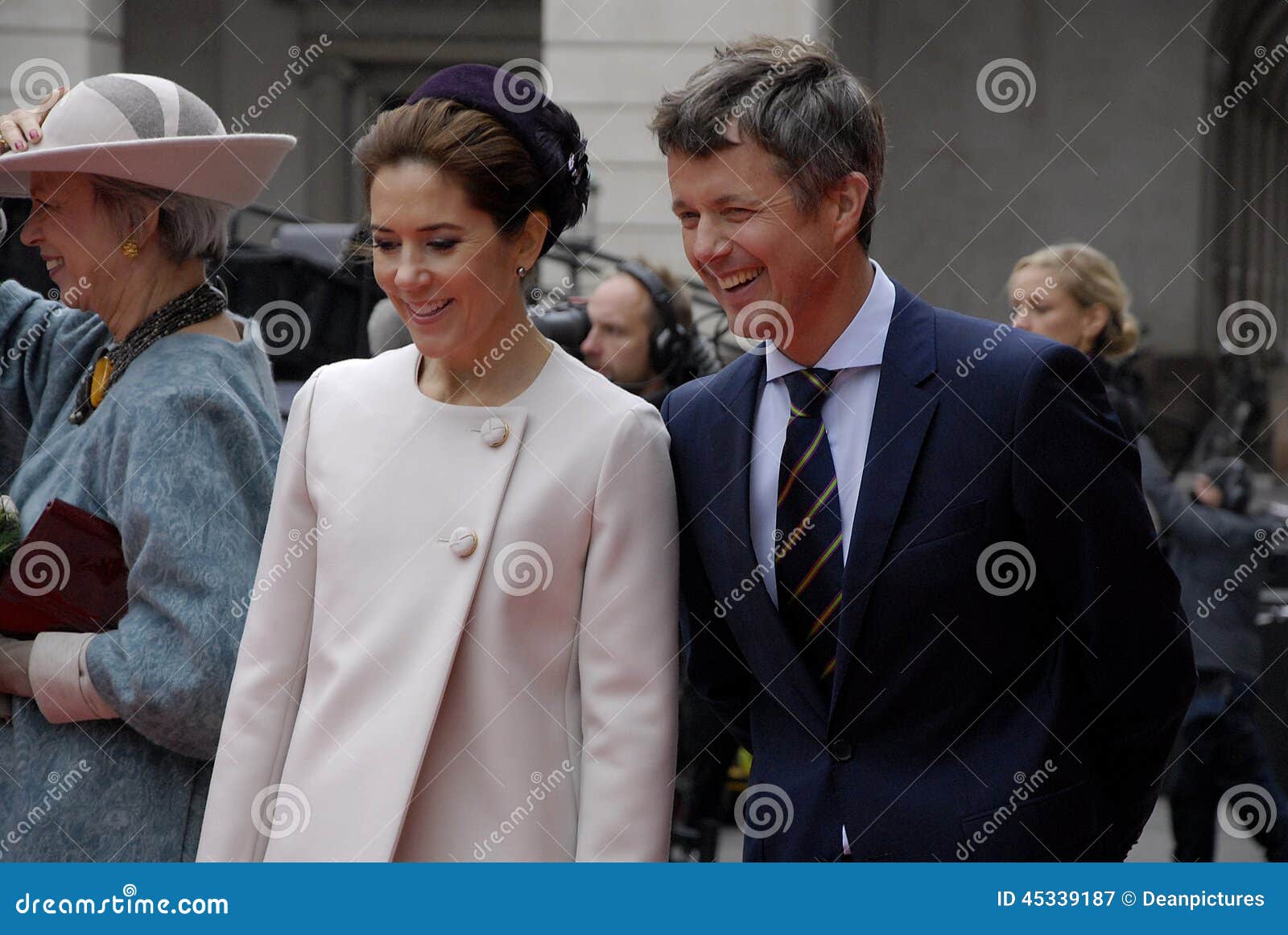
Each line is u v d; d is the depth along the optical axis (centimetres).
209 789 774
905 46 3106
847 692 733
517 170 736
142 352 866
